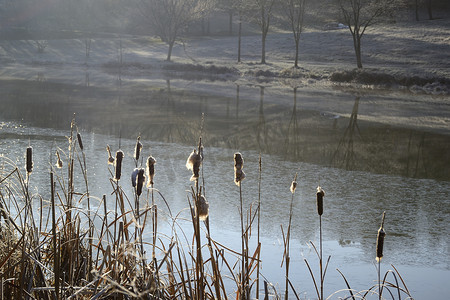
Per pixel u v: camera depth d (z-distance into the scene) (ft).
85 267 11.85
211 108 87.25
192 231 27.86
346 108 92.48
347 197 37.04
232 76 168.86
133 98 98.68
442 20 264.52
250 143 57.88
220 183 39.50
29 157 10.29
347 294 20.79
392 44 210.79
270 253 25.55
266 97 107.96
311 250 26.35
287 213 32.71
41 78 140.36
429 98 114.01
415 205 35.60
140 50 251.60
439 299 20.83
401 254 26.48
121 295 10.17
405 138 63.57
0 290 9.74
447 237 29.27
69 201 13.01
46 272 13.07
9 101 86.94
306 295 20.34
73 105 85.05
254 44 249.75
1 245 12.09
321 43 232.12
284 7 212.43
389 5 177.68
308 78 160.25
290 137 62.23
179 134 61.87
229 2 312.50
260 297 18.90
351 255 25.90
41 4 364.58
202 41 274.77
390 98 111.96
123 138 57.72
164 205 32.94
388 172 45.65
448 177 44.42
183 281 10.63
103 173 40.68
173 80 147.64
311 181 41.47
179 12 215.51
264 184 39.91
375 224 31.22
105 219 11.91
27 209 11.76
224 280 19.53
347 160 50.21
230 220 30.73
